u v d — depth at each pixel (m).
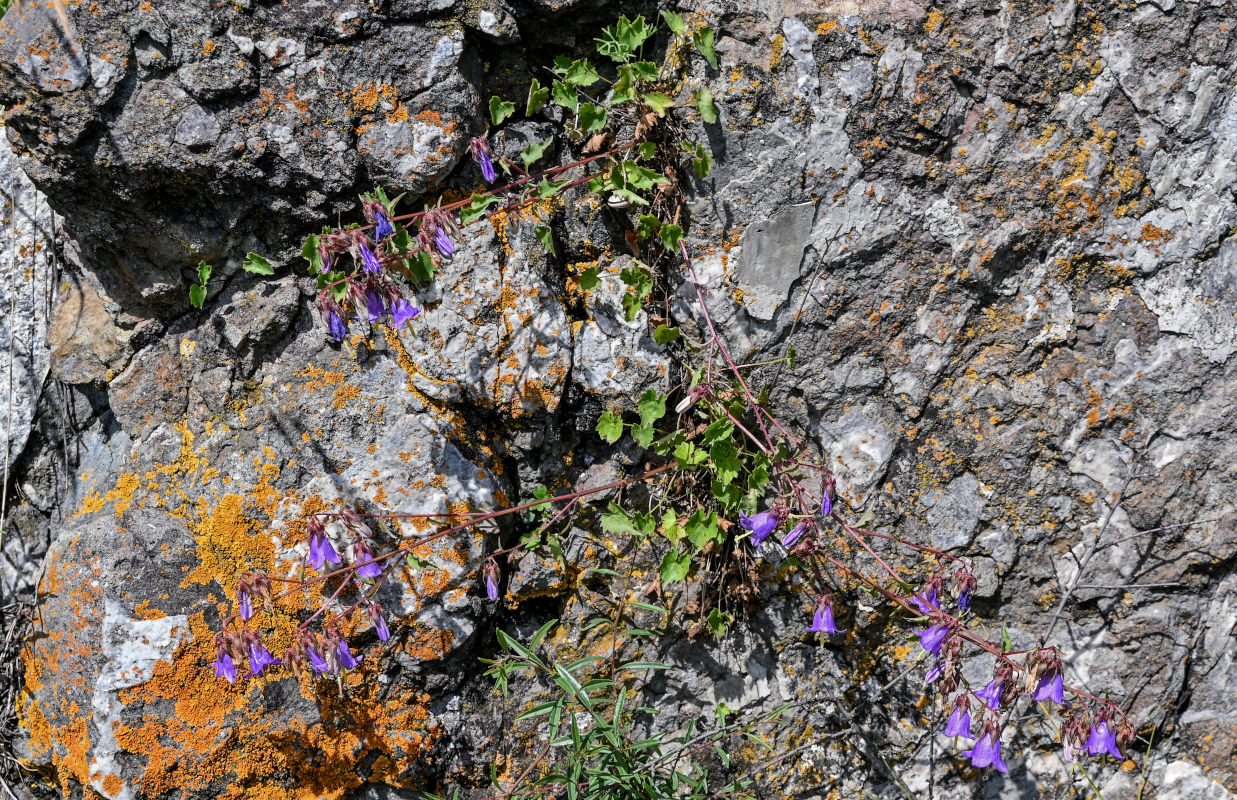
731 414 1.33
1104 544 1.36
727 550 1.36
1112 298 1.34
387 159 1.31
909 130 1.32
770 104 1.32
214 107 1.28
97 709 1.29
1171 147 1.33
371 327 1.33
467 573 1.33
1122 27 1.31
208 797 1.31
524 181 1.32
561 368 1.33
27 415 1.37
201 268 1.30
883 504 1.36
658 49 1.33
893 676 1.38
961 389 1.35
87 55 1.26
